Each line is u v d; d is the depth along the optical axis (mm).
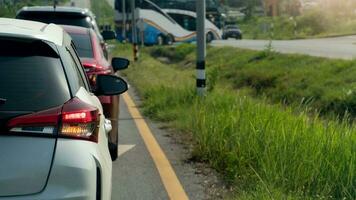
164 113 14109
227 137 9258
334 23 82938
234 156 8477
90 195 4082
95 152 4207
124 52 50344
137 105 16703
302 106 11883
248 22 122812
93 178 4121
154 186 7938
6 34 4199
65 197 3957
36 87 4141
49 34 4516
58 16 17531
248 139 8602
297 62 27188
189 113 13086
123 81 6148
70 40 5211
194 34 66625
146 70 28969
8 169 3895
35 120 3988
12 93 4070
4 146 3912
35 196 3910
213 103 13234
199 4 15688
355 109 16734
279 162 7551
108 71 9125
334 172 7027
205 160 9438
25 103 4047
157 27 65625
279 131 8500
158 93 17078
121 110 15711
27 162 3928
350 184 6801
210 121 10469
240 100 11570
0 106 4008
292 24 86000
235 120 9602
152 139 11359
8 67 4176
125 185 7969
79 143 4098
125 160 9523
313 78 22094
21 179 3910
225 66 33406
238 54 38781
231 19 130250
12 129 3928
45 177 3949
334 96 18000
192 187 7887
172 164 9234
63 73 4316
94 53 9406
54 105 4105
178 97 15547
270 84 24219
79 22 17359
